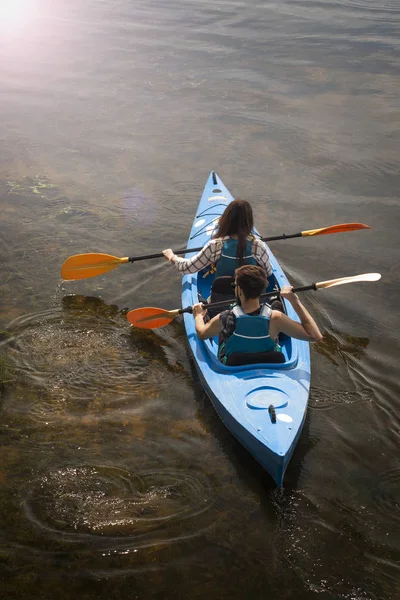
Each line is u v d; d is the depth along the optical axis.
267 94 10.27
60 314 5.38
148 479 3.79
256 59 11.81
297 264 6.18
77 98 10.16
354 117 9.46
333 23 13.99
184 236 6.64
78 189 7.53
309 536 3.43
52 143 8.66
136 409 4.38
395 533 3.46
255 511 3.59
